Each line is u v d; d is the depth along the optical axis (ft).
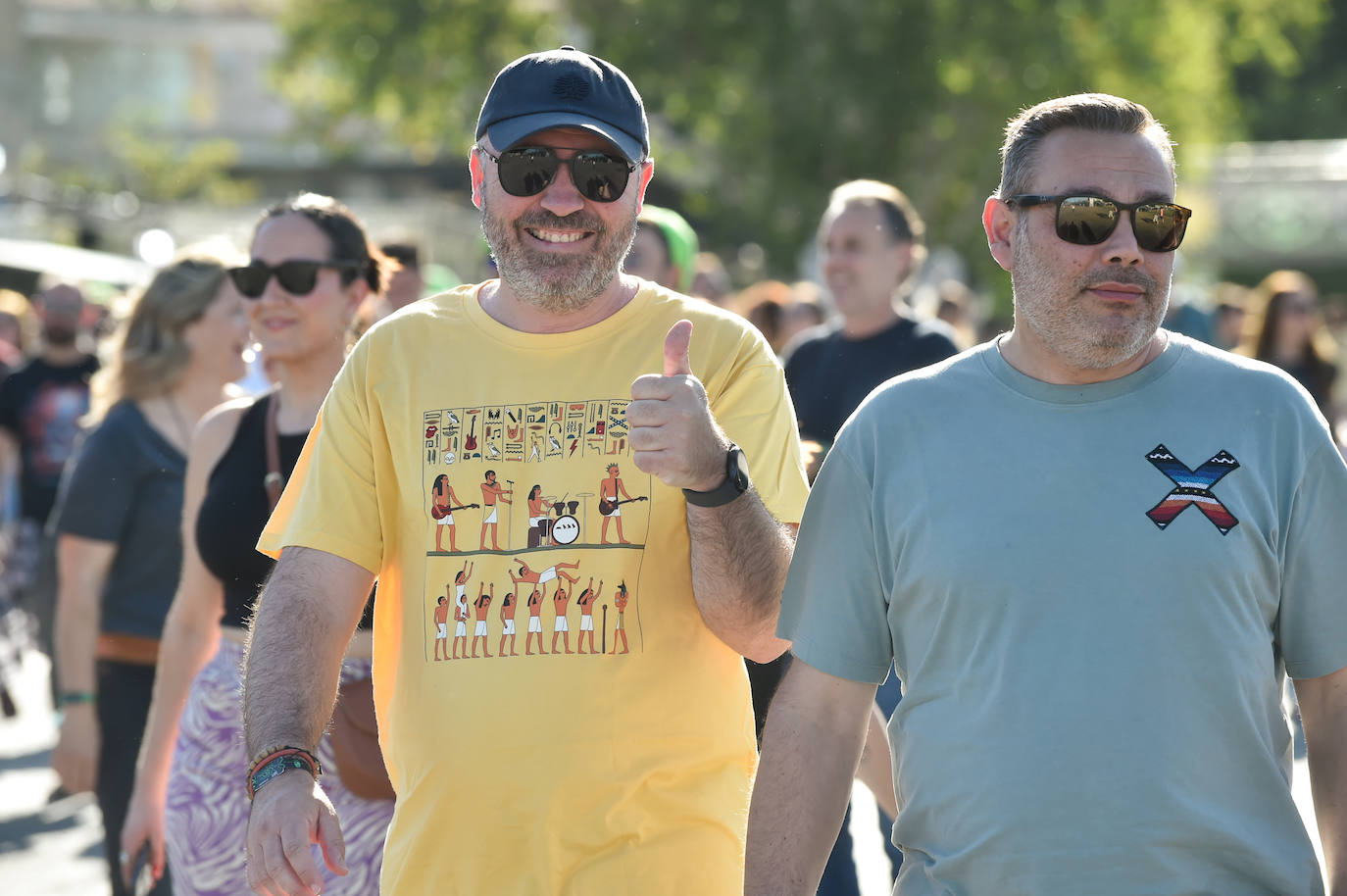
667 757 25.99
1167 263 24.18
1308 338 92.12
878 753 36.04
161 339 46.21
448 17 265.13
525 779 25.68
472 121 273.13
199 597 38.11
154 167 340.39
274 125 428.97
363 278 38.52
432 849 26.20
